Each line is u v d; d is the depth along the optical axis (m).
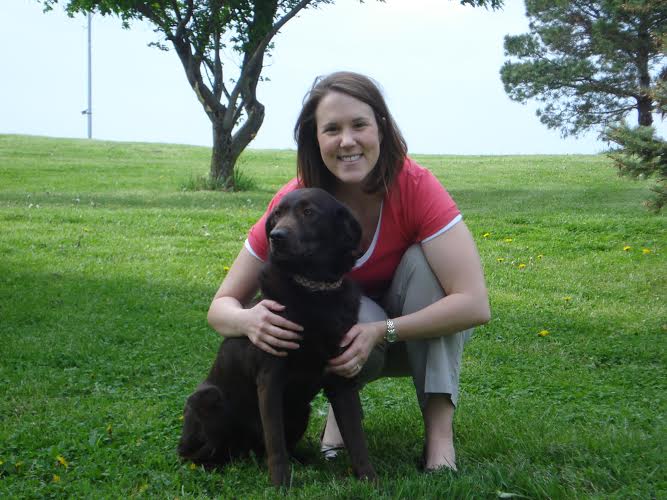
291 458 3.70
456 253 3.43
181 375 5.40
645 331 7.07
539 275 9.49
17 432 3.97
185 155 32.47
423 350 3.54
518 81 30.19
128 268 9.17
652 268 9.73
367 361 3.62
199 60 19.16
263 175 24.47
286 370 3.25
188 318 7.07
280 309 3.17
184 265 9.48
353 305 3.27
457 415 4.34
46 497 3.21
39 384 5.04
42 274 8.65
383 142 3.50
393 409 4.61
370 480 3.15
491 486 3.05
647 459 3.31
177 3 19.02
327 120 3.40
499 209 15.20
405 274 3.56
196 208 14.81
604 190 19.58
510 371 5.63
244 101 19.62
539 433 3.85
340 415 3.29
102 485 3.33
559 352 6.28
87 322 6.79
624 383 5.34
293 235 3.13
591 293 8.66
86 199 16.66
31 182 21.11
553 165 27.78
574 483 3.10
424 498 2.90
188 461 3.61
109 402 4.72
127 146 35.38
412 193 3.51
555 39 30.03
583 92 29.77
